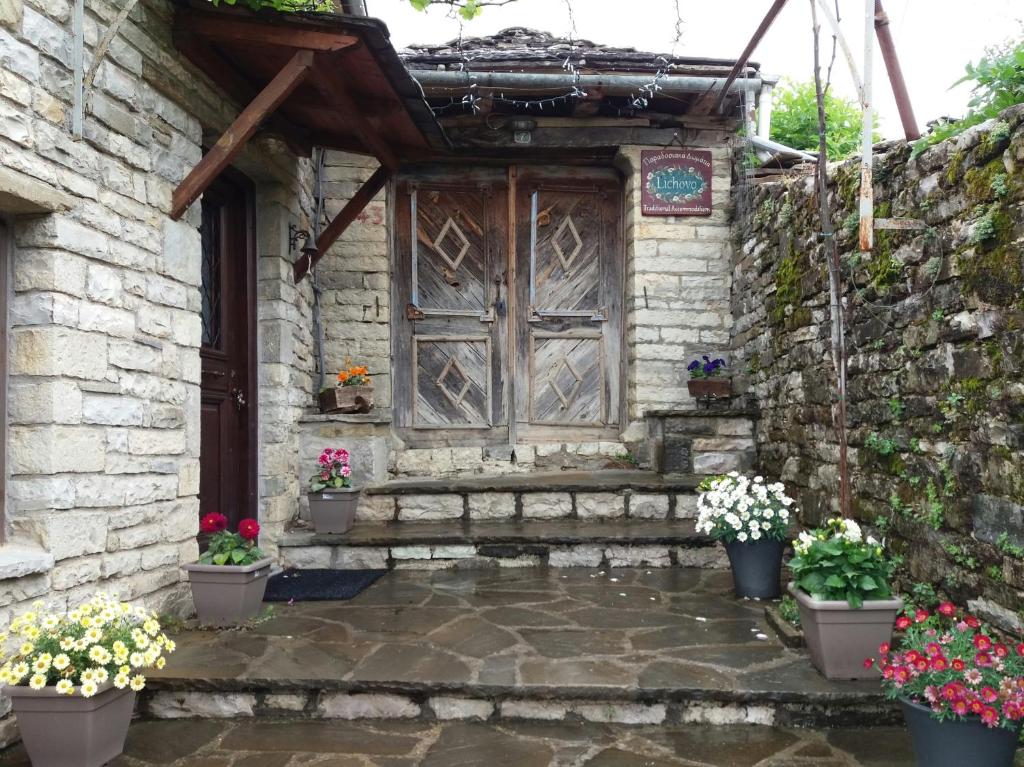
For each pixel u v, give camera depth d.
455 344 5.75
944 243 2.81
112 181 2.84
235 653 2.88
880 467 3.33
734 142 5.49
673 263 5.55
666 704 2.59
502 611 3.45
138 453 2.99
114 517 2.84
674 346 5.55
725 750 2.38
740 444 5.04
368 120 3.99
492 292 5.77
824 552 2.69
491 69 4.98
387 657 2.85
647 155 5.52
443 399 5.71
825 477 3.90
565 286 5.83
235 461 4.26
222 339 4.16
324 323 5.34
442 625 3.25
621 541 4.29
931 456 2.93
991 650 2.04
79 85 2.59
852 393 3.59
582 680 2.62
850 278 3.57
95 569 2.73
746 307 5.22
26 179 2.36
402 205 5.71
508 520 4.76
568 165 5.80
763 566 3.62
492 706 2.63
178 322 3.30
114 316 2.84
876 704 2.53
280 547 4.32
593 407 5.82
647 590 3.81
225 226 4.23
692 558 4.30
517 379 5.77
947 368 2.80
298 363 4.74
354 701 2.66
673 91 5.05
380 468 4.94
